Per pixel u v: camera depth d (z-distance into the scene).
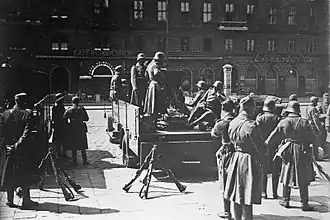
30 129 6.43
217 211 5.92
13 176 6.16
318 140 9.27
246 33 38.19
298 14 36.53
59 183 6.72
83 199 6.68
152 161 7.00
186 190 7.18
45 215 5.84
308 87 34.69
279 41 37.69
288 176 6.07
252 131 5.00
